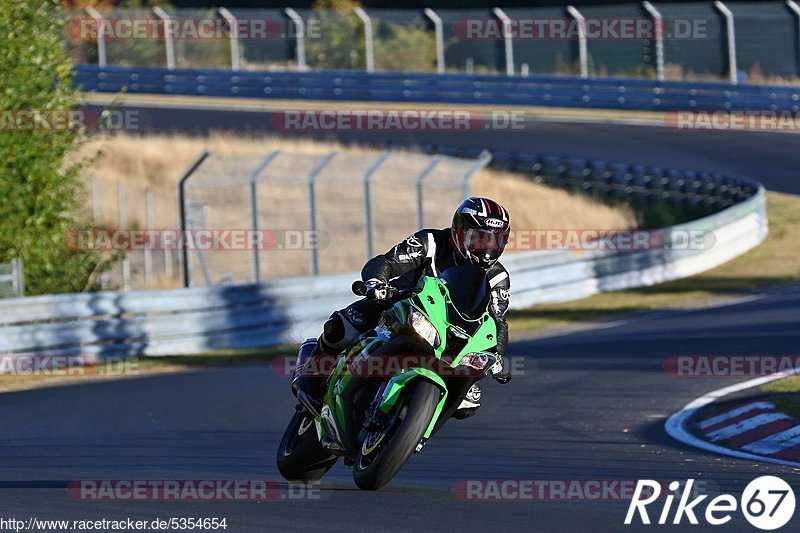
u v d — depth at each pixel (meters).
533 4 190.75
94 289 74.94
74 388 49.00
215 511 21.33
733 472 27.17
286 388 47.00
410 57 158.12
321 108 144.62
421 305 22.38
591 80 142.38
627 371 48.38
